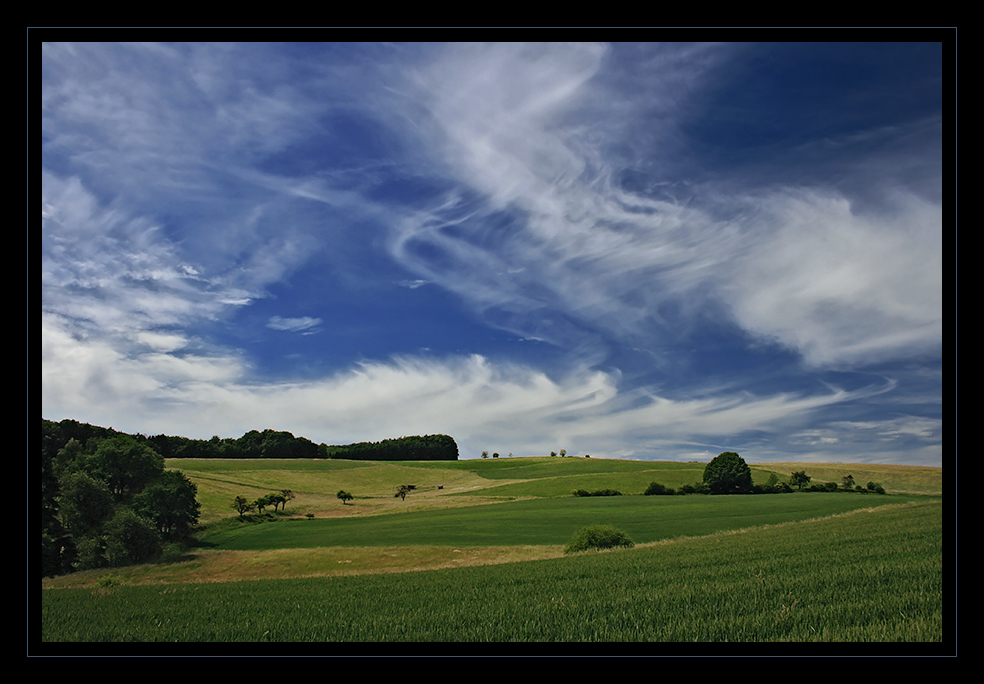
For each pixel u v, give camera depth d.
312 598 17.70
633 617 12.10
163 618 14.39
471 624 12.26
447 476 119.25
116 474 45.41
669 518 53.34
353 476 111.50
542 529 50.31
